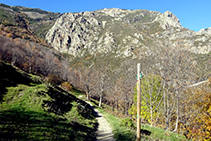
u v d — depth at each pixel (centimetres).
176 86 1844
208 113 1909
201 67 1908
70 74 9419
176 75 1880
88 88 5744
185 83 1822
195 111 1856
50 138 790
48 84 1823
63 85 6419
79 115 1597
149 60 2316
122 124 1628
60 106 1487
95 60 16312
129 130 1399
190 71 1862
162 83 2195
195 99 1944
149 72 2369
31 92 1291
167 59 1983
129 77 4400
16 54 7125
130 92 3881
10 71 1503
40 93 1365
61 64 12044
